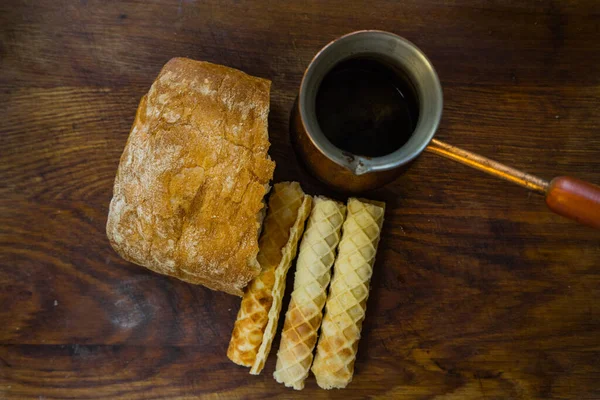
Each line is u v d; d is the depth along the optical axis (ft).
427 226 1.52
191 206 1.28
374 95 1.35
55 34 1.50
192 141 1.28
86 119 1.50
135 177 1.30
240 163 1.29
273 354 1.50
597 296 1.53
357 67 1.34
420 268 1.52
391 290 1.52
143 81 1.51
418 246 1.52
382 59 1.28
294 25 1.52
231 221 1.29
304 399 1.50
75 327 1.49
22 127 1.50
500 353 1.53
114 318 1.49
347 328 1.43
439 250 1.53
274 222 1.43
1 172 1.49
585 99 1.54
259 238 1.44
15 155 1.50
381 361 1.51
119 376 1.49
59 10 1.50
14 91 1.50
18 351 1.48
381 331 1.51
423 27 1.53
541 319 1.53
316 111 1.33
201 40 1.51
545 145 1.54
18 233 1.49
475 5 1.53
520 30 1.54
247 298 1.42
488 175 1.53
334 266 1.47
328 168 1.29
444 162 1.52
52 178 1.50
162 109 1.30
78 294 1.49
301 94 1.19
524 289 1.53
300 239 1.49
